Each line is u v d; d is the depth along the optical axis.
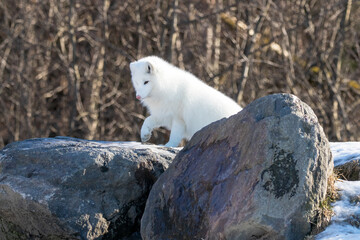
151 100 11.71
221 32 33.84
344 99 34.03
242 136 8.06
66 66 32.22
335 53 32.28
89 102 31.31
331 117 31.12
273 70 33.62
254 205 7.33
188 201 8.49
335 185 8.28
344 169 9.57
